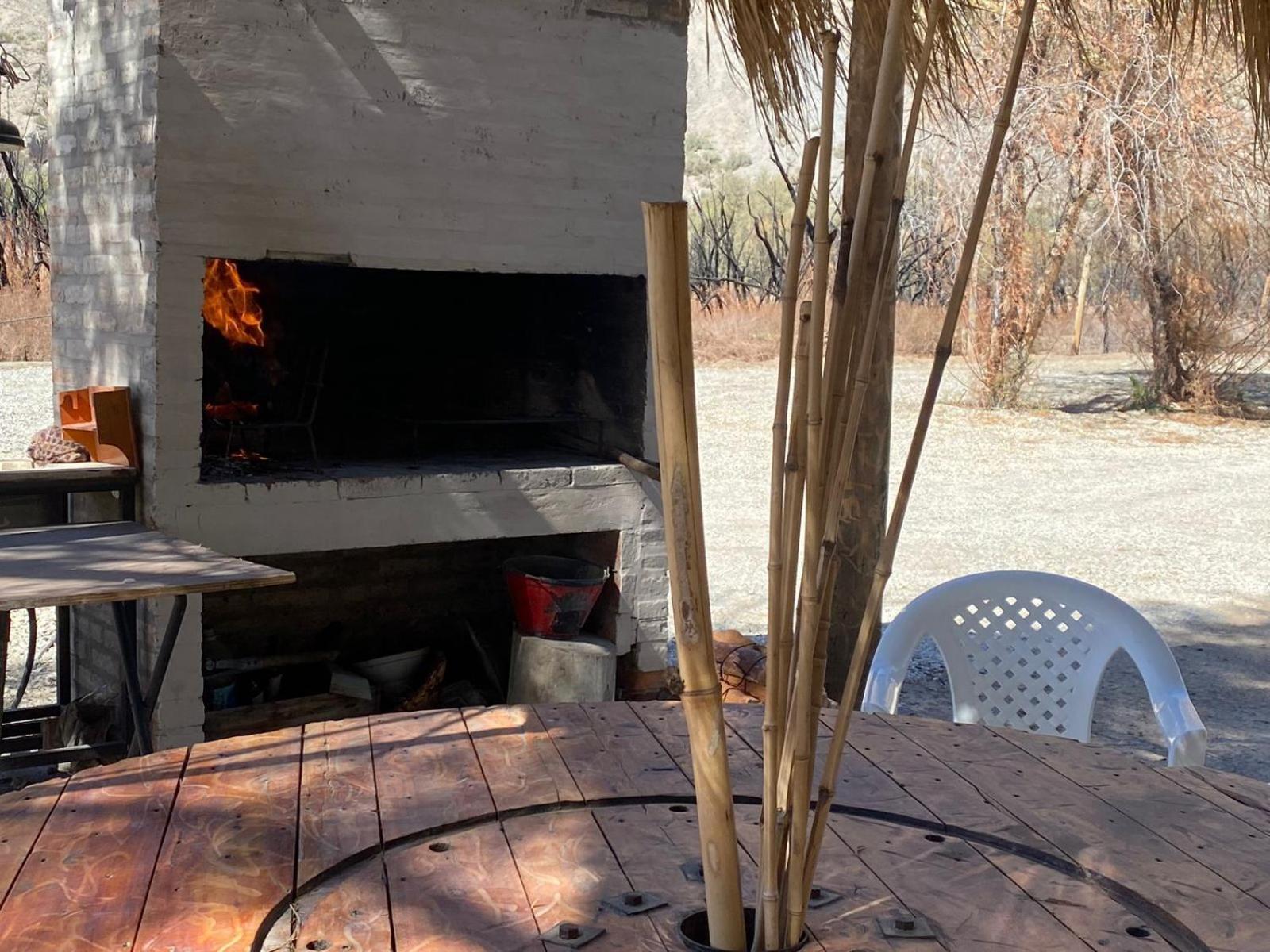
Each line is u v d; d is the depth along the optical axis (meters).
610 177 4.52
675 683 4.94
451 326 5.20
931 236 16.66
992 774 2.11
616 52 4.47
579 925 1.54
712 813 1.46
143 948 1.42
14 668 5.30
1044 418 13.98
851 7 3.08
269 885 1.59
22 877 1.60
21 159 14.88
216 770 2.01
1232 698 5.52
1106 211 13.96
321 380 4.44
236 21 3.81
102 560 3.28
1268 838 1.87
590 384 4.95
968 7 3.34
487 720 2.30
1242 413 14.73
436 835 1.80
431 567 5.18
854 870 1.73
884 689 3.00
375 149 4.08
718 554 7.84
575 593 4.63
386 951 1.46
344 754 2.10
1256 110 3.16
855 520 4.59
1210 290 14.45
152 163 3.75
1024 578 3.14
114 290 4.07
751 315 18.98
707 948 1.48
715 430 12.50
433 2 4.12
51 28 4.51
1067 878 1.73
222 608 4.75
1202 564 8.06
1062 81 12.56
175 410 3.83
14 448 8.57
